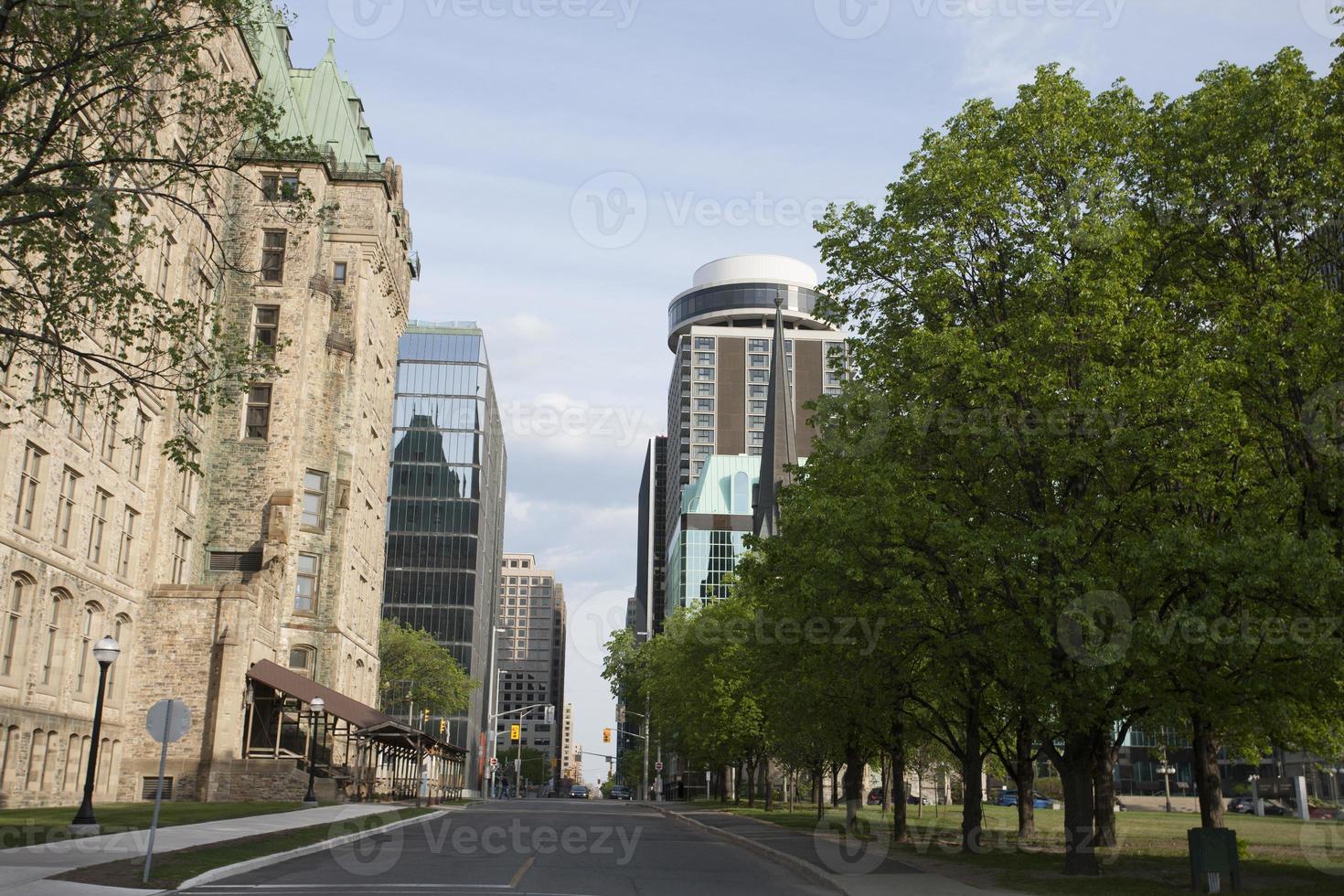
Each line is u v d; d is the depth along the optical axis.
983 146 24.91
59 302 18.19
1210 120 23.23
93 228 17.86
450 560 131.12
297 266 59.69
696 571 176.12
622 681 117.88
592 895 17.83
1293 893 18.59
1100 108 24.30
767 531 148.50
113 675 45.44
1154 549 18.88
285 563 56.84
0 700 35.22
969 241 24.28
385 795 65.69
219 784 47.44
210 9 18.70
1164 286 23.98
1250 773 97.00
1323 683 20.58
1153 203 24.20
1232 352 21.17
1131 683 20.05
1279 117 22.30
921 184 24.61
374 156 68.69
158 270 43.22
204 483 57.44
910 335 23.75
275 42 65.12
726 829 41.09
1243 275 22.39
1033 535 20.28
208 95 20.19
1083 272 21.59
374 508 71.44
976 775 29.95
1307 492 20.47
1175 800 109.62
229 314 58.91
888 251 25.12
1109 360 21.66
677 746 89.94
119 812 34.28
